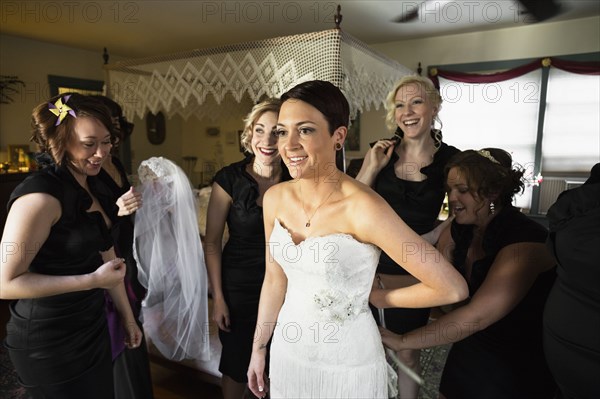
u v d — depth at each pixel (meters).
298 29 4.09
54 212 1.04
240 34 4.33
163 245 1.69
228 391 1.66
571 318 0.77
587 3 3.31
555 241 0.79
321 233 0.92
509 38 4.06
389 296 0.93
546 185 3.91
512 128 4.07
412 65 4.57
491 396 1.04
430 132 1.70
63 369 1.14
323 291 0.90
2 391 2.04
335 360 0.93
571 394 0.81
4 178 3.86
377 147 1.71
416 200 1.61
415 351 1.59
